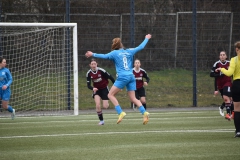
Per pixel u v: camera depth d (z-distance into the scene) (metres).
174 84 60.81
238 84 27.73
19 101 55.78
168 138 28.20
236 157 21.64
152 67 60.19
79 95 59.53
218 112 50.69
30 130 33.94
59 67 56.38
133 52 33.25
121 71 32.72
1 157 22.27
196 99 59.59
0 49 55.22
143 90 48.53
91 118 45.22
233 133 30.41
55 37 56.47
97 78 39.16
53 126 36.88
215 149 23.81
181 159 21.22
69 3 56.47
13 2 56.91
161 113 50.47
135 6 59.19
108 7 58.75
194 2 58.91
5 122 41.56
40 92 56.28
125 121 40.59
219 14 60.62
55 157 22.08
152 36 59.69
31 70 56.53
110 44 59.00
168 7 59.84
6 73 45.16
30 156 22.44
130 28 58.34
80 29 58.41
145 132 31.50
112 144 26.00
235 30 60.88
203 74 61.22
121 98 60.56
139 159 21.31
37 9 57.72
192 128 33.78
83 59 59.12
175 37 60.03
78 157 21.98
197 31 60.22
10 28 56.28
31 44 56.53
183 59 60.31
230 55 60.88
